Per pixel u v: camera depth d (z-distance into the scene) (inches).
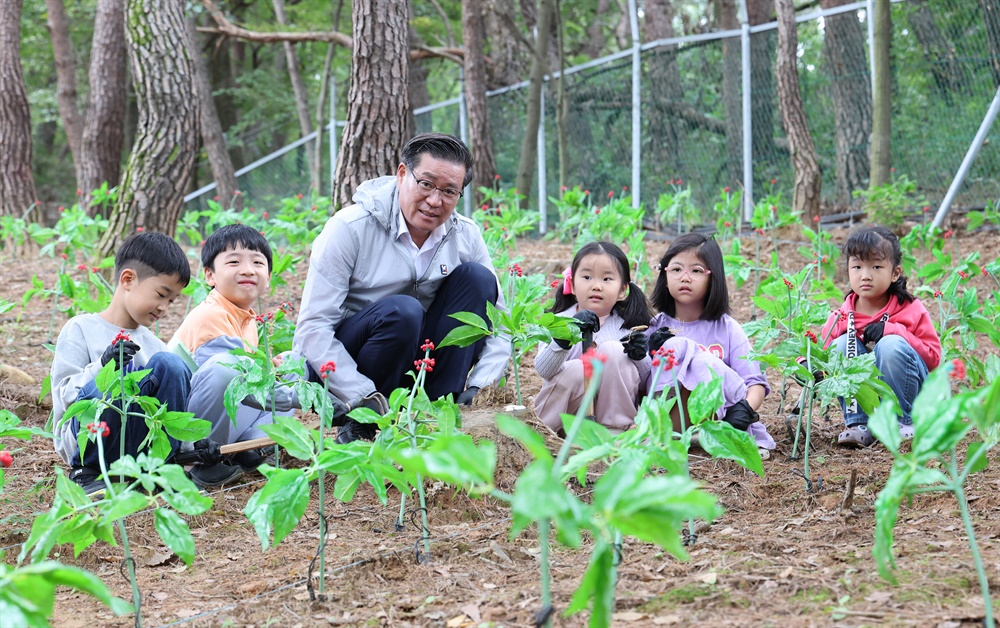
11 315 289.3
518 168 519.5
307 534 128.3
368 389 149.1
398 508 136.4
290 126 978.7
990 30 385.7
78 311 236.7
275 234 323.6
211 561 120.9
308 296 150.7
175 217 338.0
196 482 146.2
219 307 163.3
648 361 157.8
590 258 161.0
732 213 349.1
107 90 519.8
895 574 96.7
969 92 393.1
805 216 386.6
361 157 282.5
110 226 331.3
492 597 99.8
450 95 963.3
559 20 471.5
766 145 444.1
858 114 426.6
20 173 475.5
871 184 366.3
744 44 441.1
